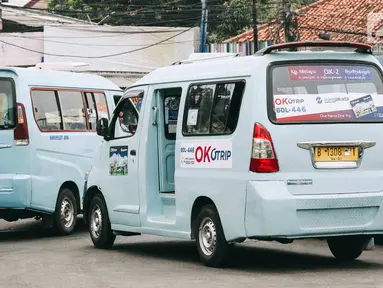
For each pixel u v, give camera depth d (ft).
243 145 33.04
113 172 42.52
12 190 49.37
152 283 31.37
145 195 39.88
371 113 34.04
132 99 41.65
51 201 51.39
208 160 34.96
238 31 138.51
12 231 56.95
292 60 33.45
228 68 34.83
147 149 39.91
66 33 131.13
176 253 41.42
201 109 35.86
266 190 32.19
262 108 32.71
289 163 32.53
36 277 34.22
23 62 132.67
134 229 40.93
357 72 34.30
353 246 36.58
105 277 33.55
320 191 32.68
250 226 32.58
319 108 33.24
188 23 144.36
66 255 41.81
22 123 49.80
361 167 33.53
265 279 31.60
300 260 37.45
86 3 152.15
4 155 49.57
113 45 130.62
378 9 127.95
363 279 31.35
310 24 125.80
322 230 32.71
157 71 40.42
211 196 34.58
